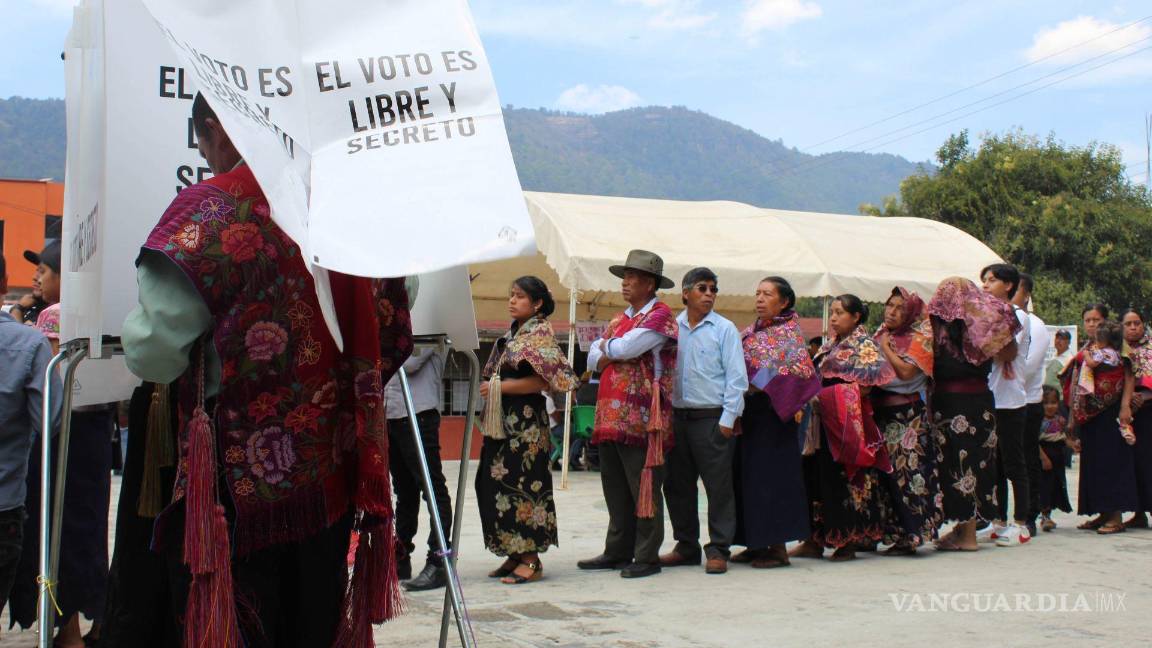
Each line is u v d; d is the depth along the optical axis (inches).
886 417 263.4
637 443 235.5
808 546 268.1
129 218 116.0
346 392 100.7
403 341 109.6
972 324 264.2
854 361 256.5
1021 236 1053.8
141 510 105.4
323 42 98.1
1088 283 1042.7
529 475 229.1
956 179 1120.8
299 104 95.5
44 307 213.8
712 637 173.9
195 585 91.7
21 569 166.1
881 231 573.9
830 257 506.3
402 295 109.3
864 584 224.7
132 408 108.0
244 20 95.7
